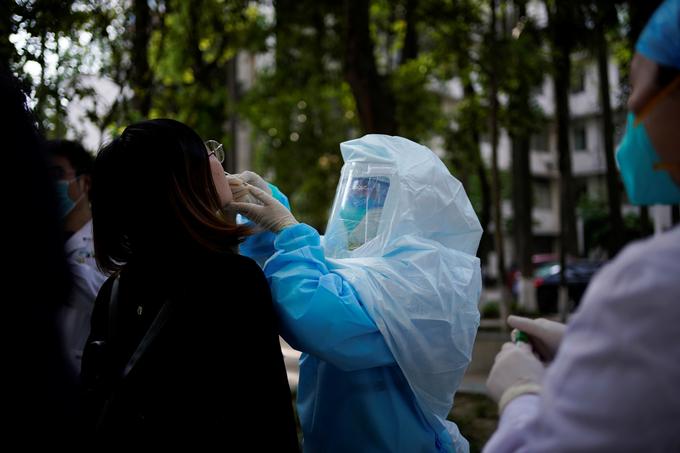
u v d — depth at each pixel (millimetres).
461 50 9695
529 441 830
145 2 4363
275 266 1576
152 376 1360
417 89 10930
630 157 964
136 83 4281
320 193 14281
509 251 28359
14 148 847
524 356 1063
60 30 2986
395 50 13094
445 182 1761
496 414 4898
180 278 1429
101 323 1561
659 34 874
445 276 1587
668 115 885
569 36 9883
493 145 10062
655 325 728
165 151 1472
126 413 1349
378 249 1692
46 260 852
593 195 26516
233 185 1729
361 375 1622
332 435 1670
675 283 731
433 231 1737
